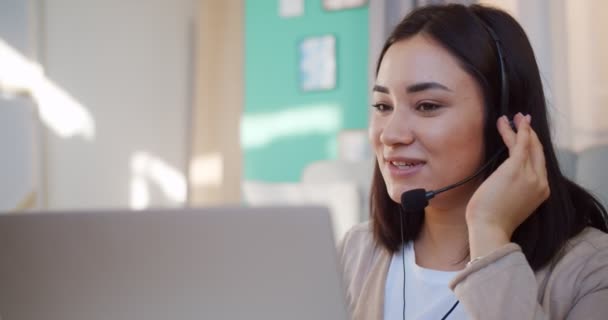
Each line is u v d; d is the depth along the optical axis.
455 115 0.87
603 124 2.31
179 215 0.55
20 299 0.55
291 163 3.24
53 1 3.11
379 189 1.05
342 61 3.10
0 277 0.55
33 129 3.01
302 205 0.56
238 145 3.41
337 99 3.11
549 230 0.89
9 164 2.87
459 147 0.88
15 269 0.55
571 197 0.96
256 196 2.31
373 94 0.95
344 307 0.54
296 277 0.54
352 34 3.07
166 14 3.42
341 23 3.10
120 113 3.28
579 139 2.33
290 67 3.24
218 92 3.42
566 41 2.37
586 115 2.34
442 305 0.91
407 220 1.02
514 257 0.78
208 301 0.54
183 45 3.46
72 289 0.55
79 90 3.17
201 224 0.55
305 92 3.20
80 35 3.18
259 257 0.55
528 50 0.94
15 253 0.55
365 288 1.02
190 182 3.43
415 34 0.90
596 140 2.31
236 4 3.40
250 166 3.36
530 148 0.88
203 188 3.39
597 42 2.32
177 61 3.45
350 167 2.16
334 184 2.12
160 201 3.39
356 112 3.06
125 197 3.29
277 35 3.28
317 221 0.55
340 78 3.10
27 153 2.97
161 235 0.55
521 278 0.76
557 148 1.24
